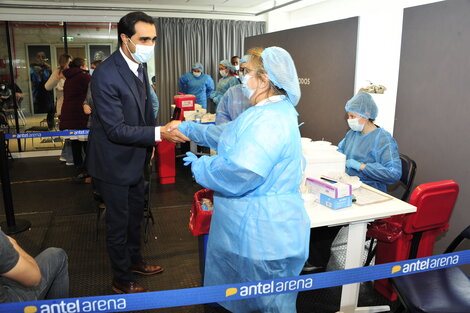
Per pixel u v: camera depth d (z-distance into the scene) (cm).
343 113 357
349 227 191
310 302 231
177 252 292
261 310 152
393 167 241
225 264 153
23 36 602
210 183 140
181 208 382
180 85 671
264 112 136
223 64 629
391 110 518
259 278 144
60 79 535
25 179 480
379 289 239
